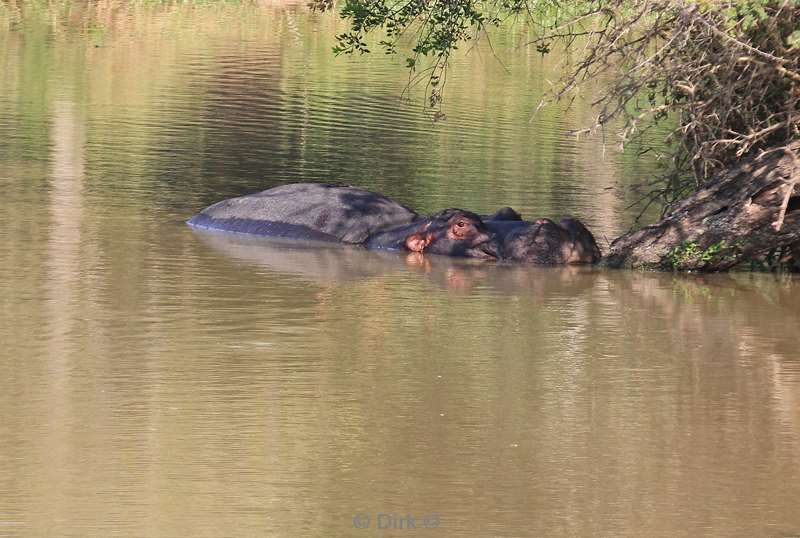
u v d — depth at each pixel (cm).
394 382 3609
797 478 2966
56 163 6794
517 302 4638
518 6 5484
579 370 3794
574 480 2923
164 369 3650
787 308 4666
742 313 4569
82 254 5016
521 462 3027
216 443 3086
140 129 7938
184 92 9481
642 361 3906
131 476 2867
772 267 5466
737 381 3722
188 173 6738
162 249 5200
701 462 3050
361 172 6988
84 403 3334
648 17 4988
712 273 5288
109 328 4038
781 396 3584
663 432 3259
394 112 9150
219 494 2786
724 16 4712
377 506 2750
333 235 5606
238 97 9419
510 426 3275
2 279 4581
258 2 15425
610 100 5128
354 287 4775
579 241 5416
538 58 12381
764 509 2784
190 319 4194
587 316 4459
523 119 9131
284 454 3030
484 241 5438
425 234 5491
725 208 5203
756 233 5134
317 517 2684
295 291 4653
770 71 4869
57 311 4206
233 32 13225
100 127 7944
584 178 7144
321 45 12644
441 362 3828
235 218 5725
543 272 5191
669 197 6334
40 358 3703
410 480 2898
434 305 4541
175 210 5925
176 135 7812
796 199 5159
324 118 8762
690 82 5041
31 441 3053
